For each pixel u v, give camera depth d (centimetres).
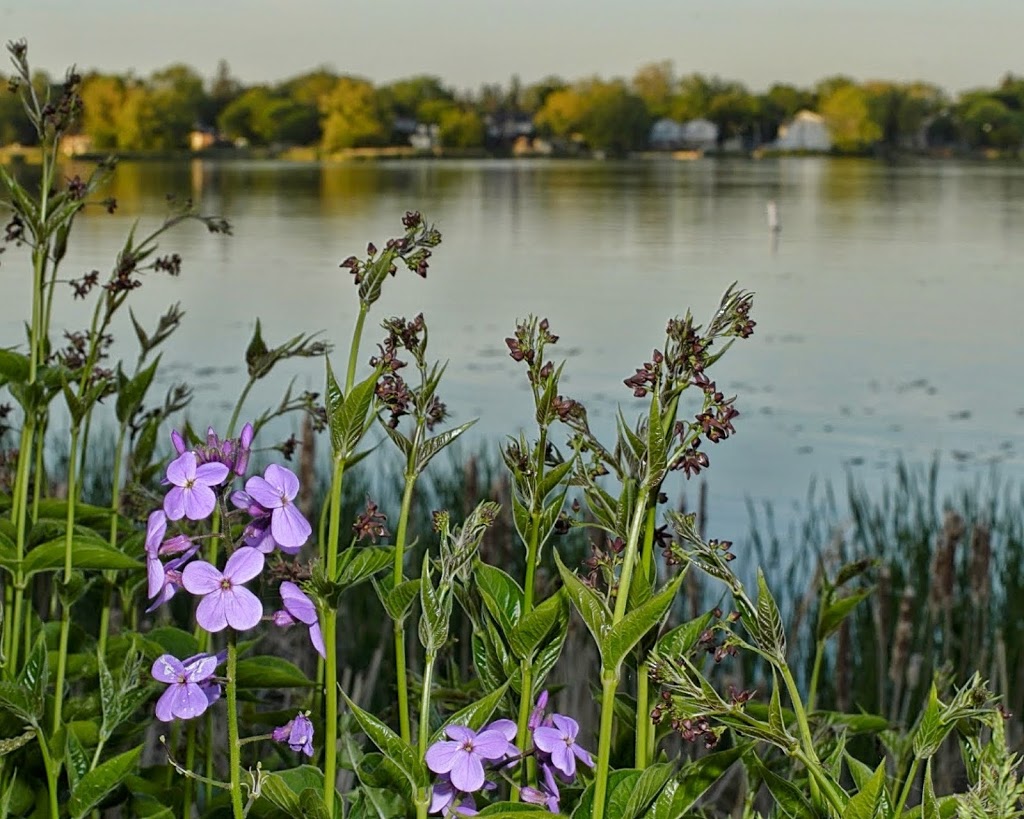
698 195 5250
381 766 207
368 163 7262
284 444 329
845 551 797
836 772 225
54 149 315
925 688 573
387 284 2447
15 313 1862
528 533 222
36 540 312
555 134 7738
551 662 219
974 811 182
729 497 1048
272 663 290
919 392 1481
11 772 288
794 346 1800
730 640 198
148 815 286
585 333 1862
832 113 7944
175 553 206
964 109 7856
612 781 209
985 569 591
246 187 5259
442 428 1238
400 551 217
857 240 3403
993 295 2380
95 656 311
